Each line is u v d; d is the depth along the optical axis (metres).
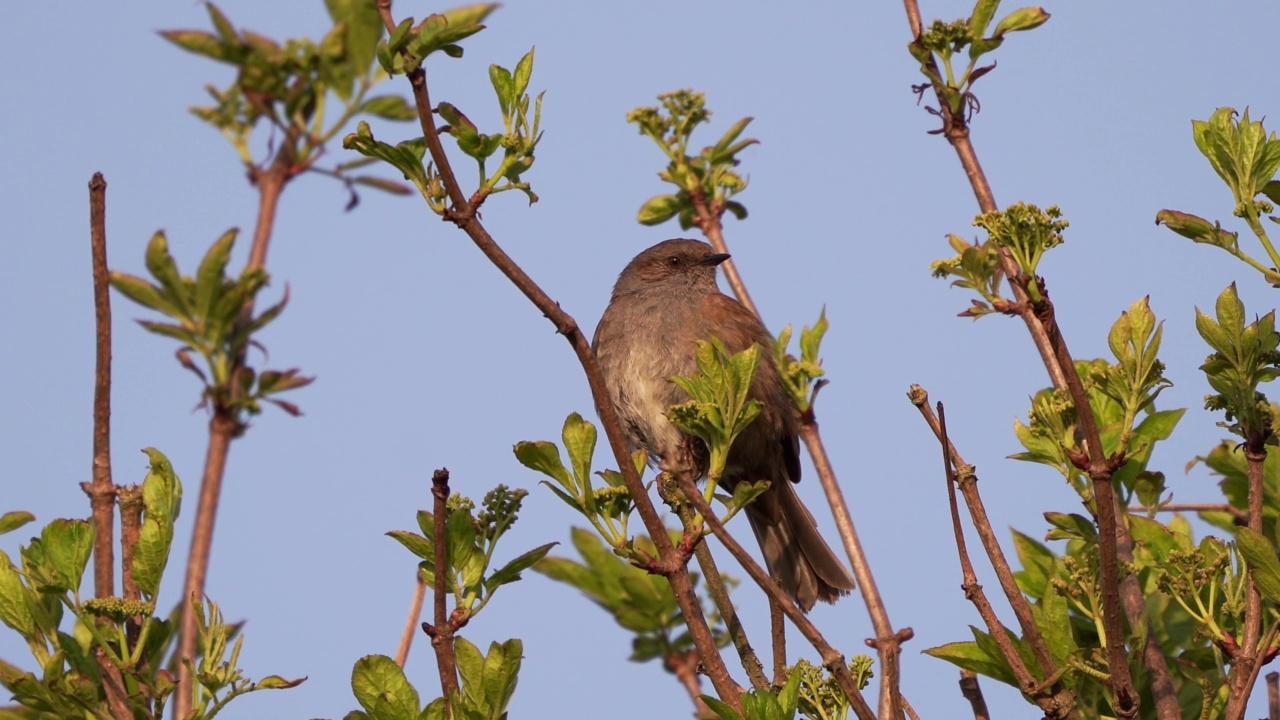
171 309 9.15
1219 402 8.47
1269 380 8.33
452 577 8.19
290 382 9.18
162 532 8.59
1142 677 9.19
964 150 10.41
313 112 9.88
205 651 8.09
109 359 8.50
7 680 8.17
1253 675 7.82
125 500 8.74
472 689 8.29
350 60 9.79
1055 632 8.66
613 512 8.08
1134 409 7.89
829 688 8.24
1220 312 8.35
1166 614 9.93
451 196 7.70
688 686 11.83
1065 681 8.58
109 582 8.40
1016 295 8.55
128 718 8.13
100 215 8.52
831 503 11.51
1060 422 8.02
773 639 8.79
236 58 9.73
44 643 8.61
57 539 8.54
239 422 9.05
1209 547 8.81
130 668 8.26
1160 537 9.66
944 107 10.53
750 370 8.45
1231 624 8.89
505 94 7.91
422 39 7.58
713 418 8.42
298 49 9.70
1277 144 8.63
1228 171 8.76
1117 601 7.48
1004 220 7.42
